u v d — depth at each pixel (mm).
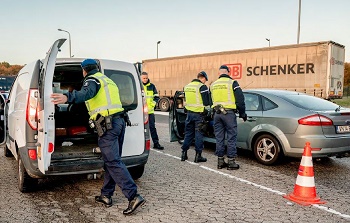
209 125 7090
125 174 3623
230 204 4035
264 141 6059
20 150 4059
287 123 5637
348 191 4621
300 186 4199
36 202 4043
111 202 3953
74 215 3645
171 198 4230
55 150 4578
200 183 4910
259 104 6238
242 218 3609
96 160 4055
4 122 4688
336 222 3531
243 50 18578
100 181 4938
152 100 7480
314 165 6207
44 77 3457
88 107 3666
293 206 3994
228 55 19297
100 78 3611
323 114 5371
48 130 3500
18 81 5164
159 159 6531
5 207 3867
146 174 5395
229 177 5250
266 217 3646
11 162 6227
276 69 17266
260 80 17938
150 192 4469
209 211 3799
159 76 23609
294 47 16547
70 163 3924
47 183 4824
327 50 15500
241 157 6824
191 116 6160
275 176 5336
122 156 4352
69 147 4828
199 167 5902
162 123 13750
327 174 5562
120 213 3711
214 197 4285
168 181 5004
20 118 4156
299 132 5465
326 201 4188
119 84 4477
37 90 3824
